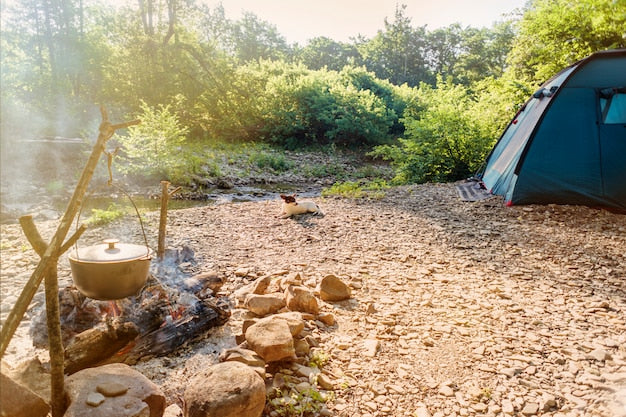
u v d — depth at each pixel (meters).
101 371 2.47
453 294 4.59
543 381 3.03
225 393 2.40
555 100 7.98
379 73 70.31
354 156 25.70
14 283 4.77
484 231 7.00
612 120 7.71
